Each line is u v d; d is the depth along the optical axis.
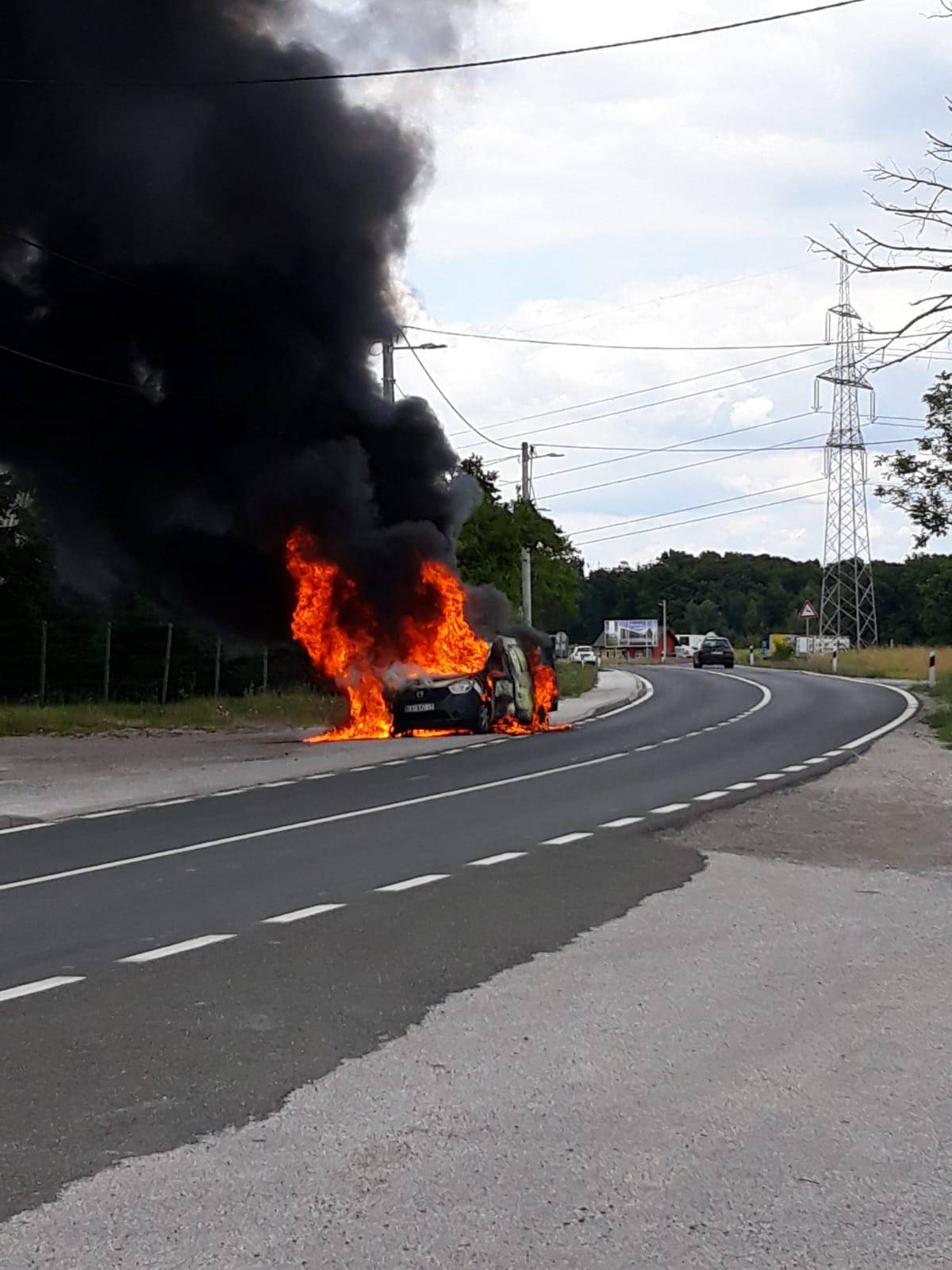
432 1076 6.15
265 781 19.98
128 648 36.81
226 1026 6.96
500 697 29.38
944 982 7.90
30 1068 6.28
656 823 14.52
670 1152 5.23
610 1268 4.26
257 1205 4.71
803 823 14.47
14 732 28.94
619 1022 7.05
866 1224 4.60
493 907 10.06
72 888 11.27
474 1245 4.41
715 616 149.88
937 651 64.56
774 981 7.90
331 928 9.39
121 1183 4.91
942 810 15.44
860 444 61.09
